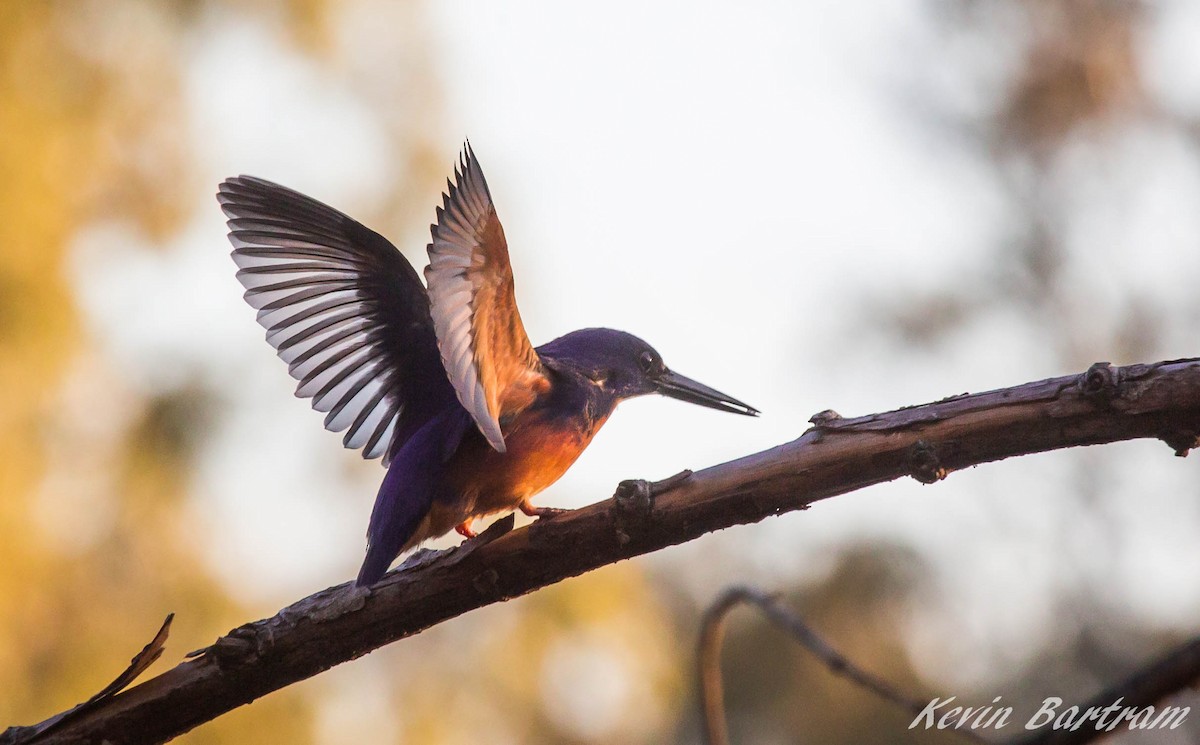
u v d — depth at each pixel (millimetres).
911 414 5348
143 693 5629
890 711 16062
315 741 13164
